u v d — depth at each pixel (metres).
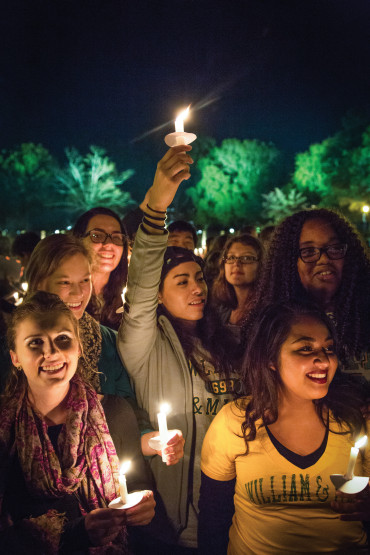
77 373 2.29
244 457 2.26
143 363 2.76
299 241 2.79
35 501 2.06
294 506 2.17
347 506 2.06
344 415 2.24
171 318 2.91
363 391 2.36
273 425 2.25
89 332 2.76
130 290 2.61
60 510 2.08
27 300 2.17
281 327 2.23
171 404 2.71
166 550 2.58
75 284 2.67
